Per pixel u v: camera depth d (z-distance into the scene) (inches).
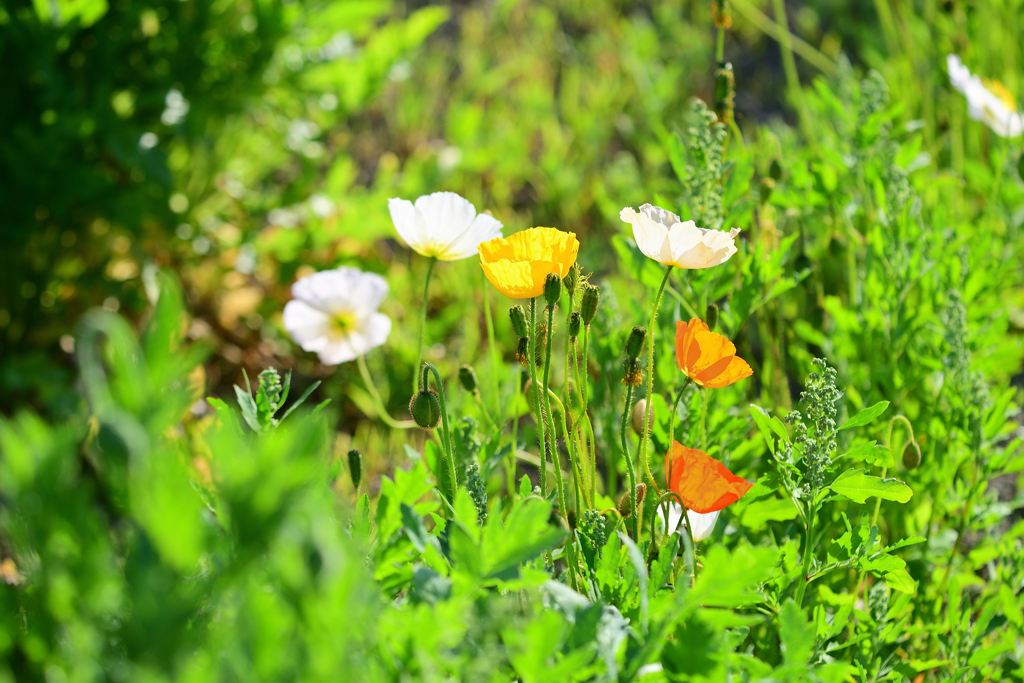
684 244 55.4
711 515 57.8
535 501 51.1
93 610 47.9
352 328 63.6
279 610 48.4
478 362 85.0
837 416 63.2
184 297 86.4
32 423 48.0
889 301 65.3
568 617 51.4
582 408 57.2
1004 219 74.4
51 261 77.8
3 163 72.8
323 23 81.4
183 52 75.2
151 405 47.5
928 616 61.9
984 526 63.1
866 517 56.4
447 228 58.1
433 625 50.3
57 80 71.4
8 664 49.6
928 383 66.6
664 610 51.4
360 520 52.9
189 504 45.7
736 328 62.3
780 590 56.6
